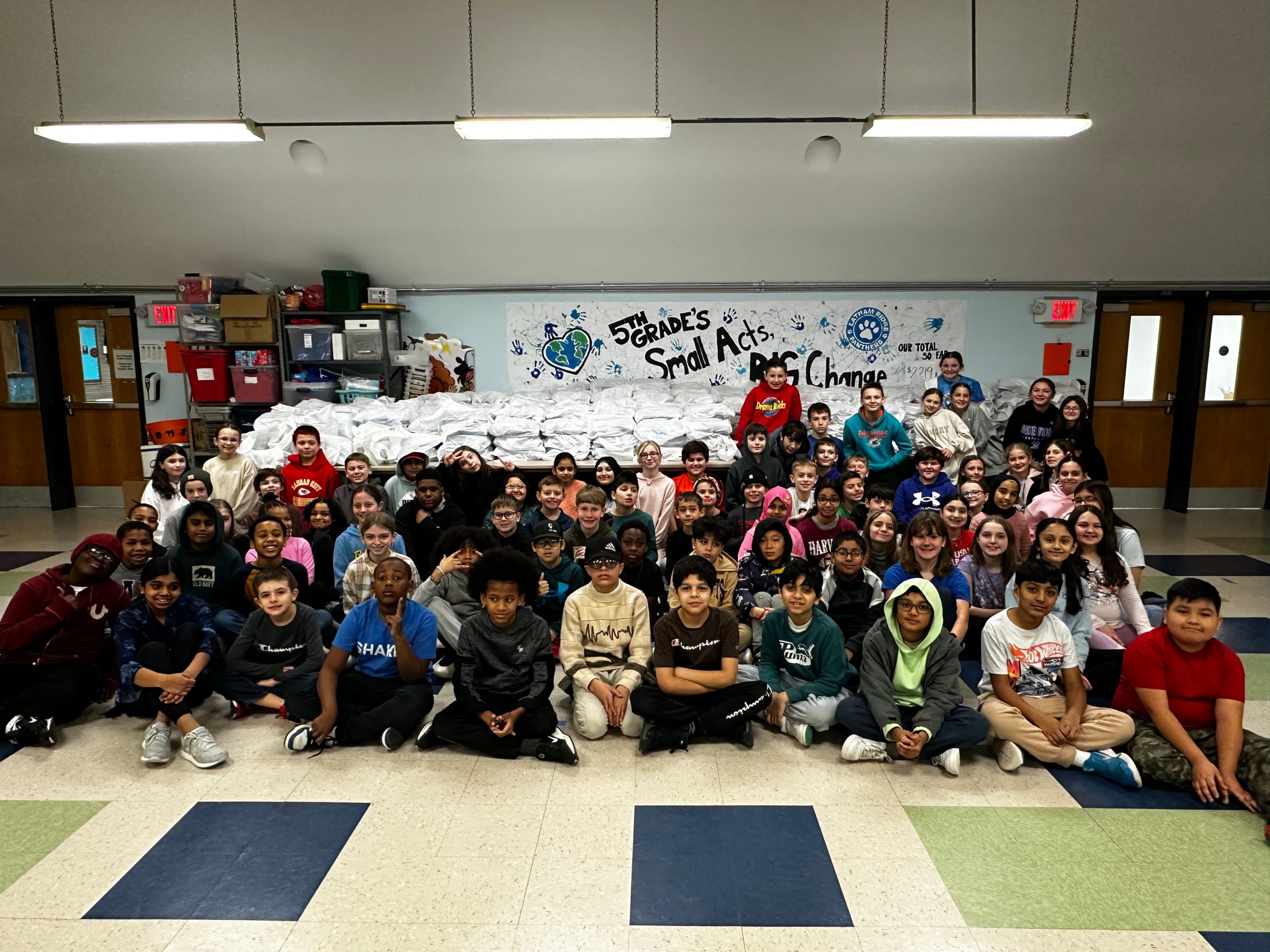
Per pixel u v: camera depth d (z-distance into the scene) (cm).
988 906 229
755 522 498
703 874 243
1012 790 293
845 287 773
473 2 497
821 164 634
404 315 787
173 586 336
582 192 666
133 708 342
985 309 779
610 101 570
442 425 656
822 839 261
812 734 328
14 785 296
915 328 782
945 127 467
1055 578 302
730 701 324
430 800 286
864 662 318
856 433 613
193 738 313
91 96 566
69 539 707
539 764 313
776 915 225
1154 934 217
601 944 213
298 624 346
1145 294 789
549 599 416
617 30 516
